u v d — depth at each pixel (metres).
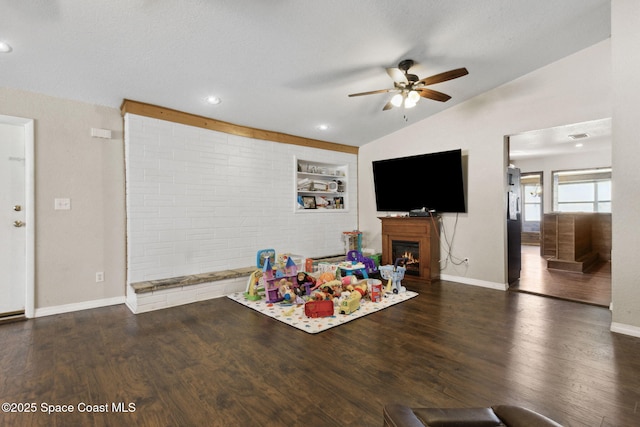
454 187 4.28
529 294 3.77
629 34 2.52
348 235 5.39
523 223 9.20
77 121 3.25
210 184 3.93
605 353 2.22
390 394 1.75
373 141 5.55
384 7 2.33
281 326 2.79
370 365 2.08
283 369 2.03
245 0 2.10
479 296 3.69
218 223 4.00
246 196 4.29
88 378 1.93
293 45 2.67
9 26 2.15
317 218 5.20
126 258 3.51
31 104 3.01
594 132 4.52
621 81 2.56
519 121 3.77
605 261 5.93
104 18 2.15
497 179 4.00
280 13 2.27
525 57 3.31
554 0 2.49
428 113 4.55
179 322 2.89
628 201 2.55
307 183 5.18
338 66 3.07
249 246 4.32
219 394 1.76
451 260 4.48
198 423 1.52
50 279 3.11
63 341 2.47
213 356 2.21
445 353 2.24
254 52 2.71
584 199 7.66
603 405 1.64
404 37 2.72
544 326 2.74
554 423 0.94
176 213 3.64
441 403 1.66
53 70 2.72
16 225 3.02
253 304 3.41
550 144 5.94
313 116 4.25
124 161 3.52
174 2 2.06
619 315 2.60
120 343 2.44
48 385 1.86
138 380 1.91
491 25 2.71
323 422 1.52
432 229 4.35
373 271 4.30
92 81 2.93
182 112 3.69
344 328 2.72
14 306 3.02
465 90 3.98
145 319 2.97
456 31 2.74
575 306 3.29
